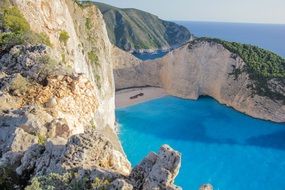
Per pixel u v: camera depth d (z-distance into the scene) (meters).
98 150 17.09
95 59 65.44
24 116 22.27
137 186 15.12
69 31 51.66
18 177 17.62
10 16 41.44
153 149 63.25
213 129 74.44
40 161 17.42
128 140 66.81
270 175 55.56
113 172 16.02
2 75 29.97
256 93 85.06
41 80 29.31
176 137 69.25
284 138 71.38
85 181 15.38
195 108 88.38
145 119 78.50
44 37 42.44
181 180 53.06
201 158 60.69
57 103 27.66
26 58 31.34
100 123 56.25
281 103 82.44
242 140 69.19
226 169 57.00
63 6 51.78
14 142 20.02
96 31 68.94
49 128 21.92
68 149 16.75
